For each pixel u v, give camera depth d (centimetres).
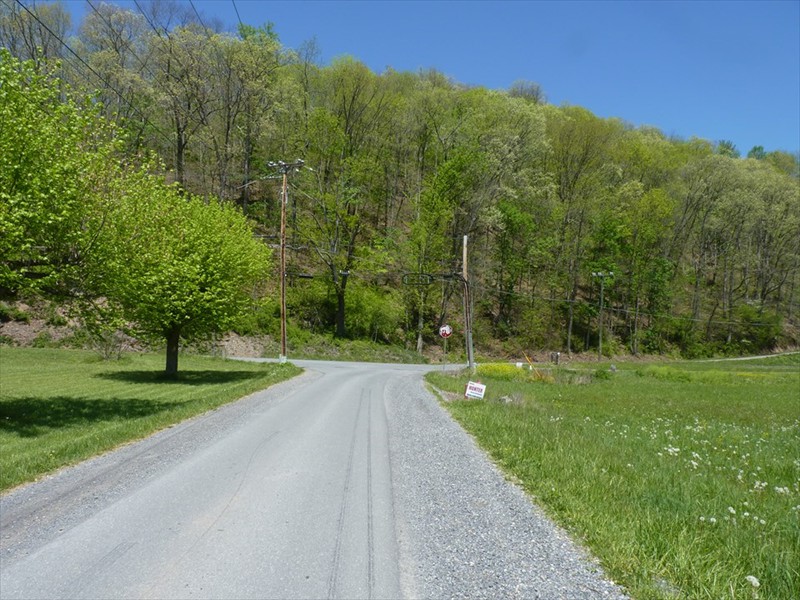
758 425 1645
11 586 439
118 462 885
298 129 4831
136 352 3594
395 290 5319
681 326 7406
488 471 850
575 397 2319
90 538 546
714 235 7194
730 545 514
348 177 4881
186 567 478
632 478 786
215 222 2402
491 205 5291
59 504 661
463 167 4984
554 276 6159
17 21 3475
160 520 600
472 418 1394
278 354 4212
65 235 1380
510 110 5059
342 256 4847
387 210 5816
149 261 1902
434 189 5028
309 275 4853
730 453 1144
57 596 422
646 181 6688
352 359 4569
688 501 661
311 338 4619
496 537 559
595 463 859
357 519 611
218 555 505
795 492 805
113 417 1374
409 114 5222
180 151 4244
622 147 6575
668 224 6531
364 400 1791
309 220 4934
